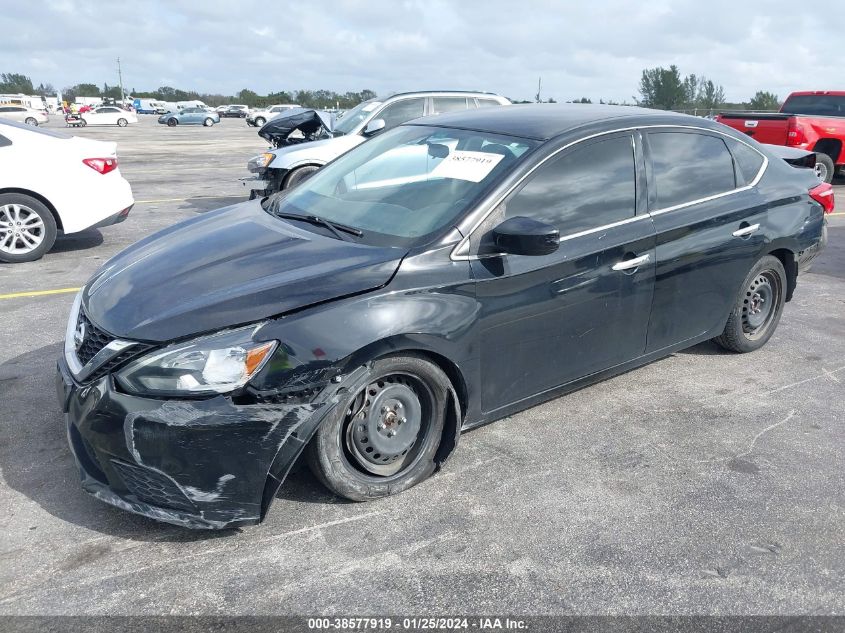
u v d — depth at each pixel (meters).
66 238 8.38
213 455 2.61
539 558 2.74
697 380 4.46
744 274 4.43
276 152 9.52
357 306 2.83
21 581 2.55
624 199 3.71
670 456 3.53
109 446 2.65
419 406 3.12
